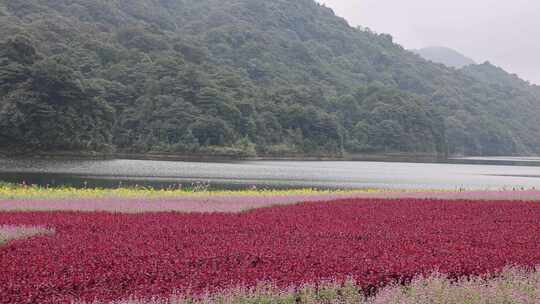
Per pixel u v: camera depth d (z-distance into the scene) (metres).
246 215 17.11
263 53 161.62
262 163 79.75
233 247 11.66
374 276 9.45
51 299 7.97
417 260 10.68
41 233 13.15
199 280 8.94
